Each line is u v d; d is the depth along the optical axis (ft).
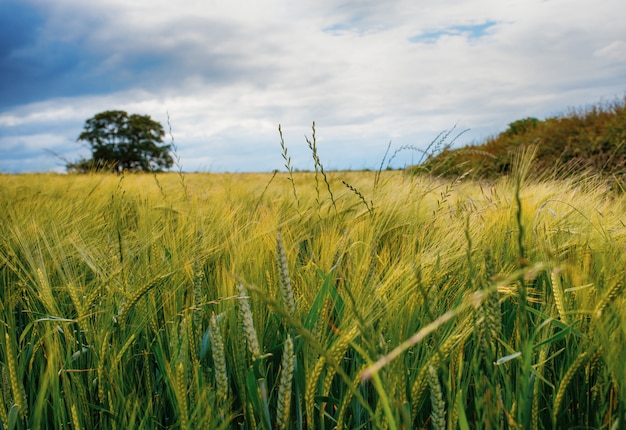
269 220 8.30
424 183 10.55
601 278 4.81
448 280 5.54
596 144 29.35
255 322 4.73
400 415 3.37
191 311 4.82
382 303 4.39
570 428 3.97
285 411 3.56
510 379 4.17
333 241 6.88
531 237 6.15
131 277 5.91
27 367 5.18
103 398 4.40
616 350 3.76
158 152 135.85
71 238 7.48
